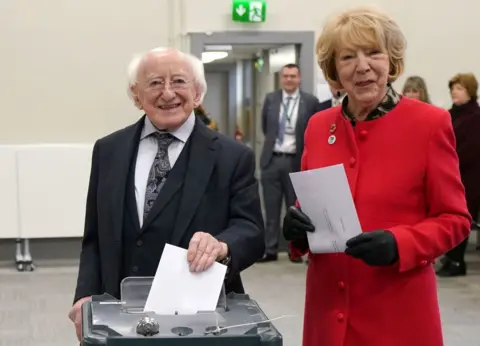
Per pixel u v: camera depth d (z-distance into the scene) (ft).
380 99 5.72
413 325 5.56
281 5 20.51
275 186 19.69
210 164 6.37
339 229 5.47
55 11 19.49
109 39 19.80
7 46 19.38
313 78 20.77
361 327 5.65
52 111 19.70
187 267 5.21
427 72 21.12
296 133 19.34
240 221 6.29
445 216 5.49
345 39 5.46
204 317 4.78
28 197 18.75
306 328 6.14
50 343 12.80
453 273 18.12
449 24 21.03
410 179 5.53
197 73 6.35
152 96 6.20
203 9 20.22
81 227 19.03
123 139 6.64
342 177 5.35
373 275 5.63
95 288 6.56
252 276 18.10
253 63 27.17
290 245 6.22
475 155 17.44
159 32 20.06
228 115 30.83
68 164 18.86
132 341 4.25
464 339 13.04
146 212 6.32
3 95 19.45
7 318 14.38
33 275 18.31
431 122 5.54
